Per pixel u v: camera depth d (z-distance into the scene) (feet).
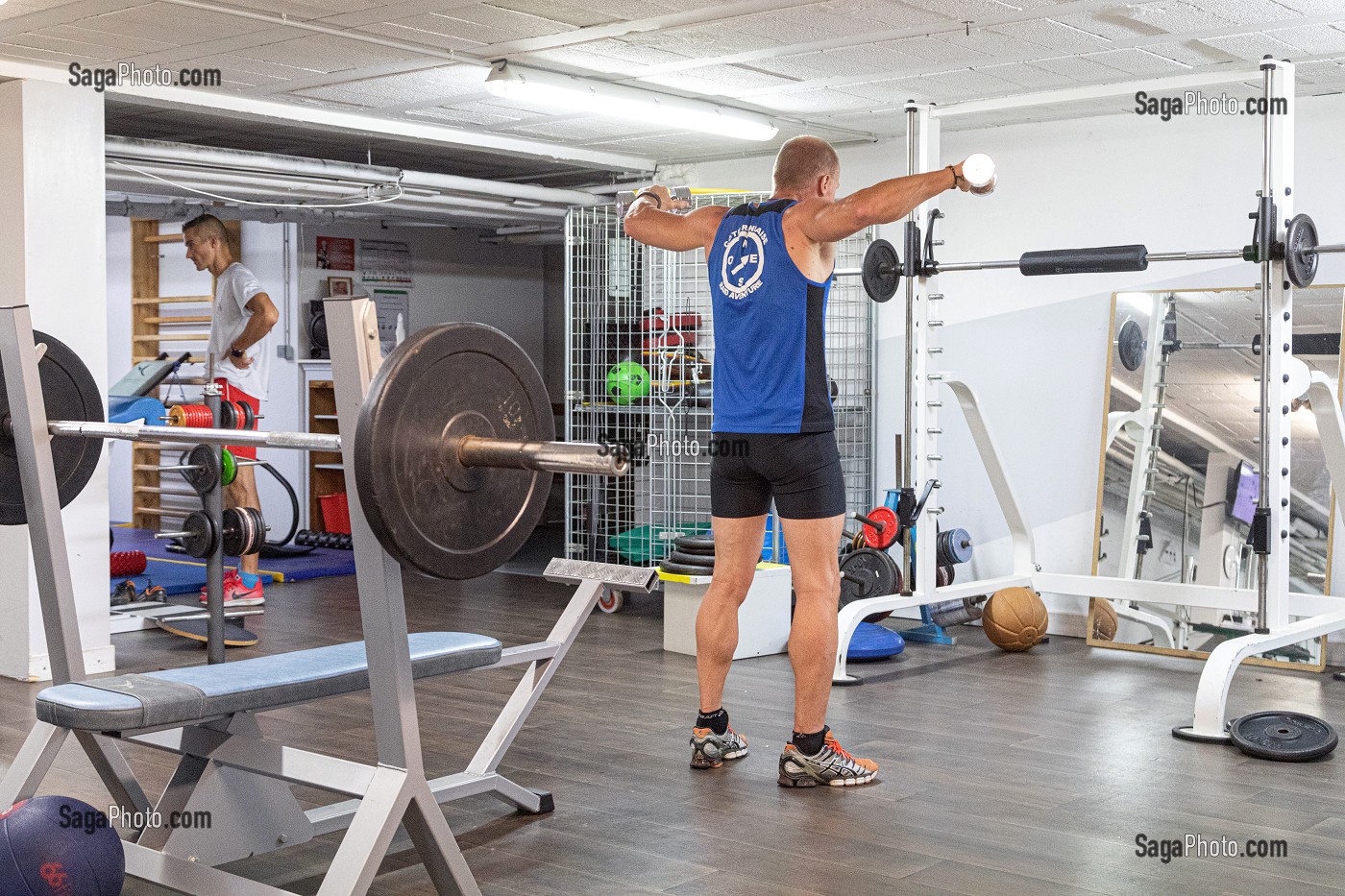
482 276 35.42
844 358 22.15
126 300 33.40
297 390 31.09
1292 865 9.43
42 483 9.36
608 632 19.35
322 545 28.37
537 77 16.26
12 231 15.70
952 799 11.04
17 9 13.17
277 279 31.17
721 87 17.72
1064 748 12.75
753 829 10.23
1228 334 18.16
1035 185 19.94
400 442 6.90
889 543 18.61
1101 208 19.34
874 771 11.57
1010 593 18.13
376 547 7.51
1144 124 18.90
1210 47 15.29
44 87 15.75
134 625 19.45
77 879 7.74
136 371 27.73
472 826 10.29
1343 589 17.22
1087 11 13.60
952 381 18.40
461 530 7.29
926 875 9.20
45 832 7.74
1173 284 18.69
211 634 16.75
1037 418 19.99
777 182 11.55
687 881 9.09
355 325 7.30
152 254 32.83
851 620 15.94
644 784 11.49
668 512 22.49
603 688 15.46
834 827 10.28
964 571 20.80
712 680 11.96
